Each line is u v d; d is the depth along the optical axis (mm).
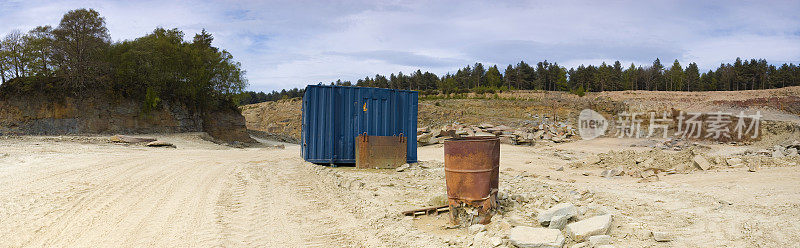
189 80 48438
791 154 15516
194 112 49531
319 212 7258
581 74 127500
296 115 83938
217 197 8281
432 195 8992
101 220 6258
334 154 14930
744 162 13117
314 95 14727
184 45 50844
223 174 11484
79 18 43281
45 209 6703
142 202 7562
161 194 8344
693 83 129125
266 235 5812
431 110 69312
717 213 6617
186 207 7301
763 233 5250
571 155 23078
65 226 5875
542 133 35875
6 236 5320
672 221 6176
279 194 8836
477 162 6305
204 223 6297
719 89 129250
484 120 62781
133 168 11773
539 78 133250
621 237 5277
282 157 17531
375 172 13672
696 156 13602
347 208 7566
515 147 27703
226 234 5766
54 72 42969
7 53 43375
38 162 12062
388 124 15484
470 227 6008
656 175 12195
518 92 104562
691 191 8891
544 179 12062
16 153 14219
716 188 9148
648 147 28562
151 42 45750
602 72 125438
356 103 15188
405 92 15828
